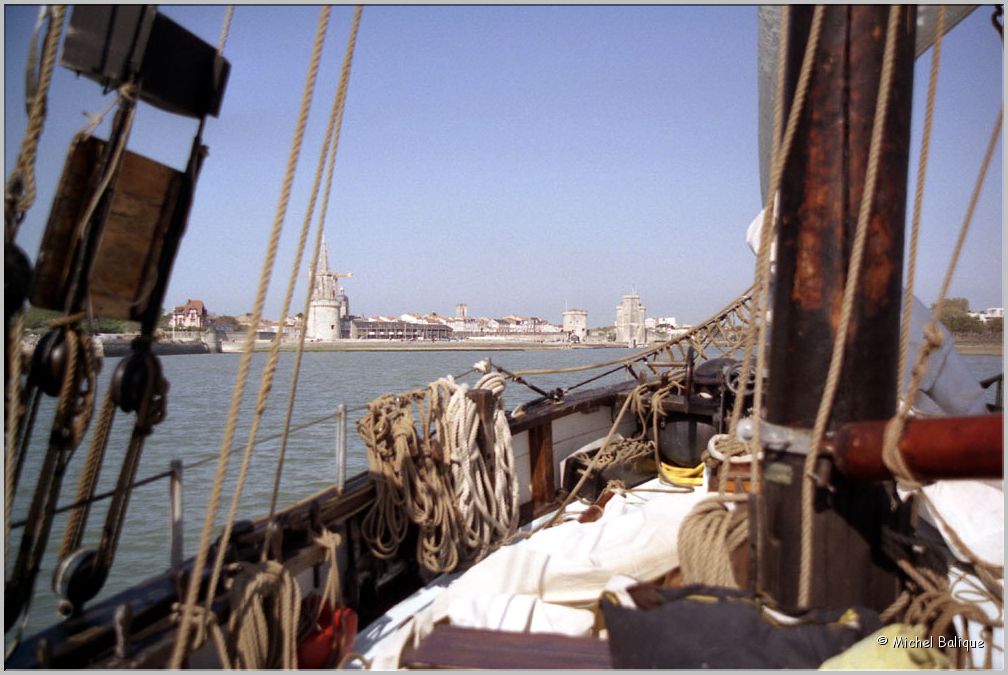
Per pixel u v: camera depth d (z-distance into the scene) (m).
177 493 2.72
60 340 2.40
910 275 2.08
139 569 7.85
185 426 18.48
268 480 12.14
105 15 2.40
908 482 1.87
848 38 2.12
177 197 2.73
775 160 2.19
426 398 4.16
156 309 2.72
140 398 2.60
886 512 2.21
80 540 2.64
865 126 2.13
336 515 3.46
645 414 6.05
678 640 1.96
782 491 2.22
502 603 2.73
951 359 3.16
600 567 2.98
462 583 3.05
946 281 1.97
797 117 2.04
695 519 2.57
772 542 2.24
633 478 5.58
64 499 8.64
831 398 2.02
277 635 2.59
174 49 2.63
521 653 2.15
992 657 2.30
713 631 1.97
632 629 2.02
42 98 2.17
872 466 1.95
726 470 2.59
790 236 2.22
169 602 2.48
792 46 2.25
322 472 12.89
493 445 4.34
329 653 2.80
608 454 5.61
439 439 4.04
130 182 2.56
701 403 5.72
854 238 2.13
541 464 5.44
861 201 2.14
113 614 2.36
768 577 2.25
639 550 3.06
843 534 2.13
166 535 8.85
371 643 3.18
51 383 2.39
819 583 2.15
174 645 2.30
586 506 5.16
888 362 2.16
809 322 2.18
